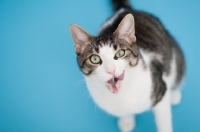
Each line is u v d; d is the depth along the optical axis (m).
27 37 2.36
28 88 2.12
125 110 1.53
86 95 2.02
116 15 1.90
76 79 2.11
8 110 2.05
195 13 2.25
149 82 1.44
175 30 2.20
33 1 2.49
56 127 1.95
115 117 1.92
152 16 1.84
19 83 2.15
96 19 2.36
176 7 2.30
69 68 2.16
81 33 1.34
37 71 2.19
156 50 1.64
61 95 2.06
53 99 2.05
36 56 2.26
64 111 2.00
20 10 2.47
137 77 1.39
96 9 2.40
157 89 1.49
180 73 1.86
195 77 1.99
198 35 2.15
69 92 2.06
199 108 1.89
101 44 1.31
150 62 1.53
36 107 2.04
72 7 2.44
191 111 1.89
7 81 2.17
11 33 2.39
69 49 2.25
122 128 1.84
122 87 1.39
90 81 1.43
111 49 1.29
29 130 1.96
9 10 2.47
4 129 1.98
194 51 2.09
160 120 1.62
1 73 2.21
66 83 2.10
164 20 2.26
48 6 2.47
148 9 2.34
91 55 1.32
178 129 1.84
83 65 1.38
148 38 1.66
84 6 2.43
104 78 1.28
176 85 1.88
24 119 2.00
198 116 1.87
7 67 2.24
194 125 1.84
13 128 1.98
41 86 2.12
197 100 1.92
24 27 2.40
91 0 2.45
